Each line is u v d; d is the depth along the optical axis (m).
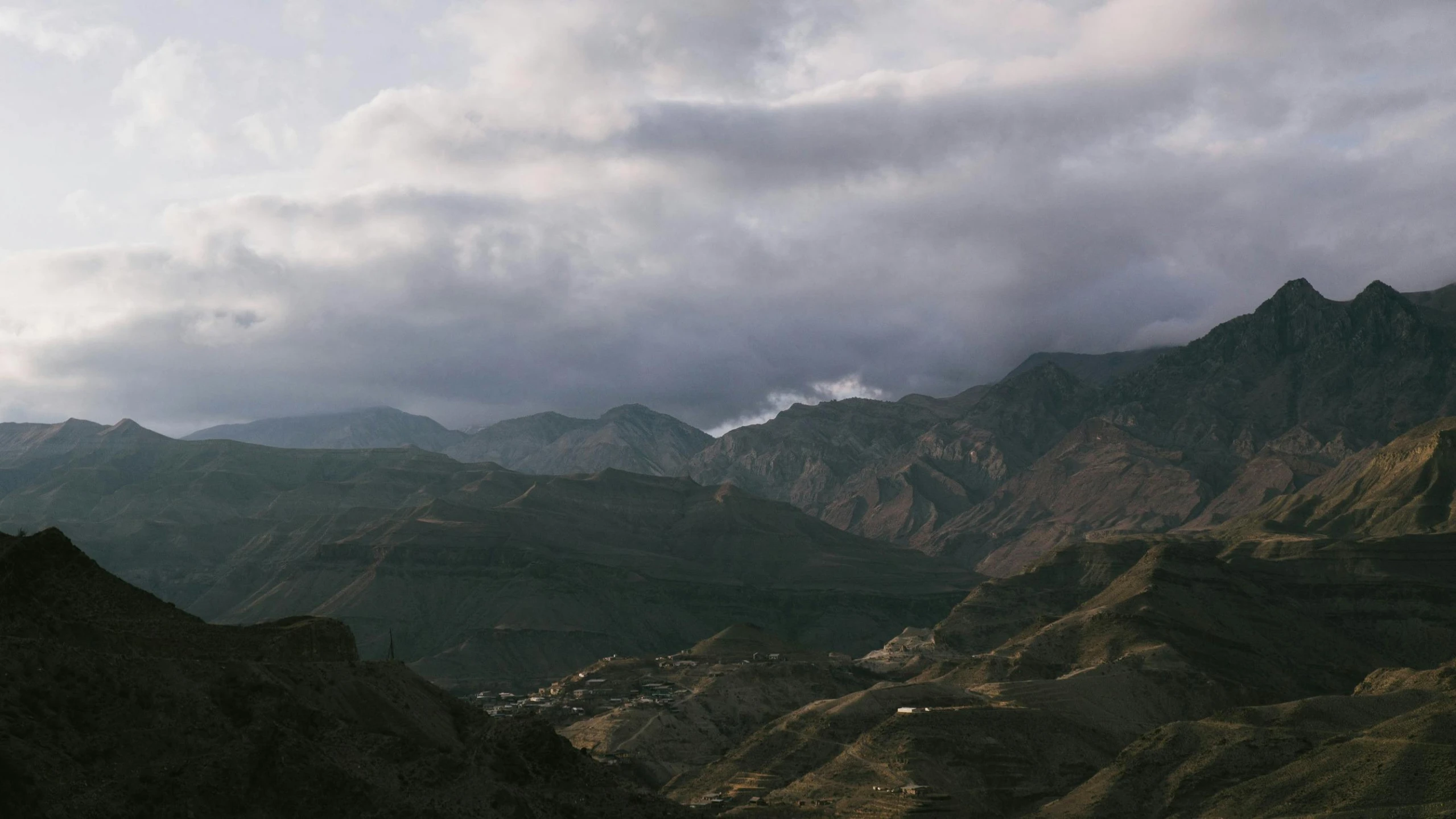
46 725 111.00
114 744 112.56
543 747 153.50
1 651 116.06
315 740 128.88
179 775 112.00
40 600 131.38
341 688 142.75
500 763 146.00
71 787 105.75
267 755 118.25
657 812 151.62
